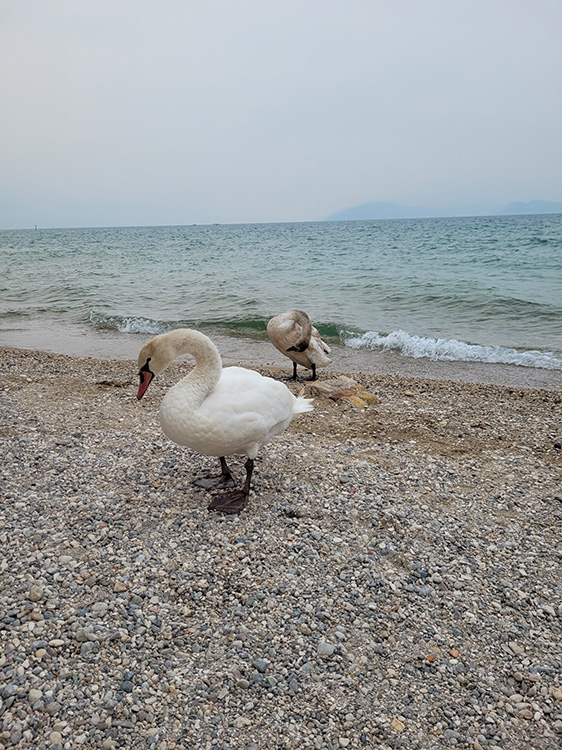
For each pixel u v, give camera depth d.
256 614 1.18
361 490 1.71
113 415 2.32
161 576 1.27
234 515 1.53
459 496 1.72
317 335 3.22
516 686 1.06
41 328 5.21
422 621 1.20
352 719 0.98
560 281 6.93
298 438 2.16
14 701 0.94
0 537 1.35
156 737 0.91
